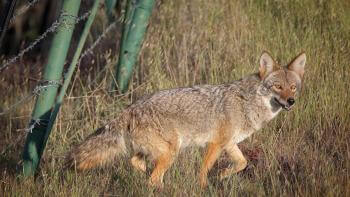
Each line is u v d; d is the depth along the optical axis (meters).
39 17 24.42
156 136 10.81
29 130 10.62
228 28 16.22
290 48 15.00
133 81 15.49
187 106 11.00
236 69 14.31
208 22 16.50
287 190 10.37
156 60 15.02
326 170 10.63
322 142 12.62
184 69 14.96
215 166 12.44
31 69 19.58
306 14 16.02
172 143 10.93
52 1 24.30
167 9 17.50
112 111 13.52
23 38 23.73
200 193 10.21
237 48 15.20
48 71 10.98
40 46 23.27
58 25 10.87
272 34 15.52
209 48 15.70
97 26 19.30
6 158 12.55
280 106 11.65
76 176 10.50
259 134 12.95
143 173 11.13
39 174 11.37
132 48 14.29
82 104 13.95
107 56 14.91
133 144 10.89
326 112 13.18
